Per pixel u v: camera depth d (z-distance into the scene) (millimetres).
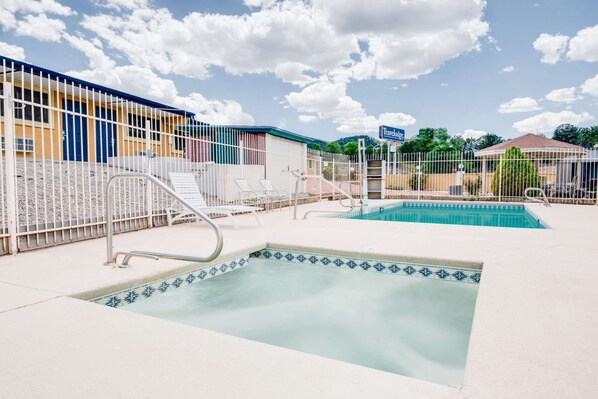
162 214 6379
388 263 3893
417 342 3055
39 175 8156
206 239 4879
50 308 2266
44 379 1470
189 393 1364
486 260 3527
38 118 10516
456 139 63031
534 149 16906
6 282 2812
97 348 1735
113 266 3318
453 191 16344
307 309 3746
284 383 1423
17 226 4008
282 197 10602
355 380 1447
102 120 5234
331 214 8969
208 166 9789
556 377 1473
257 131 12805
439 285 3662
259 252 4680
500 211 12000
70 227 4586
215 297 3840
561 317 2094
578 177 15844
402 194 16234
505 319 2064
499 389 1388
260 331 3311
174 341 1813
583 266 3285
